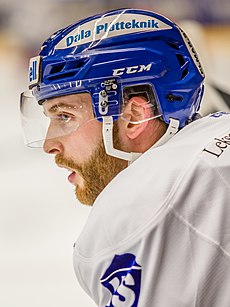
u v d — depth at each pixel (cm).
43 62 292
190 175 237
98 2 1391
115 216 244
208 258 227
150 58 282
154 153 258
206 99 704
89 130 284
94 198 293
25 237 761
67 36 290
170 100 286
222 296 229
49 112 293
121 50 281
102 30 286
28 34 1409
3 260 690
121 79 279
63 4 1404
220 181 235
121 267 243
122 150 285
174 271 231
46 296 586
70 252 710
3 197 916
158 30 289
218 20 1269
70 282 615
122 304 241
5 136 1148
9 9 1422
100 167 286
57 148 293
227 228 229
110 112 279
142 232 235
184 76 292
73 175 300
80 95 283
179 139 269
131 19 289
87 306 558
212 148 247
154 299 234
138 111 283
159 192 237
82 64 282
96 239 251
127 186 248
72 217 825
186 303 229
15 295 593
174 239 233
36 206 872
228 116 289
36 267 664
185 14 1309
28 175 1003
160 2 1340
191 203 234
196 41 898
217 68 1009
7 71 1377
